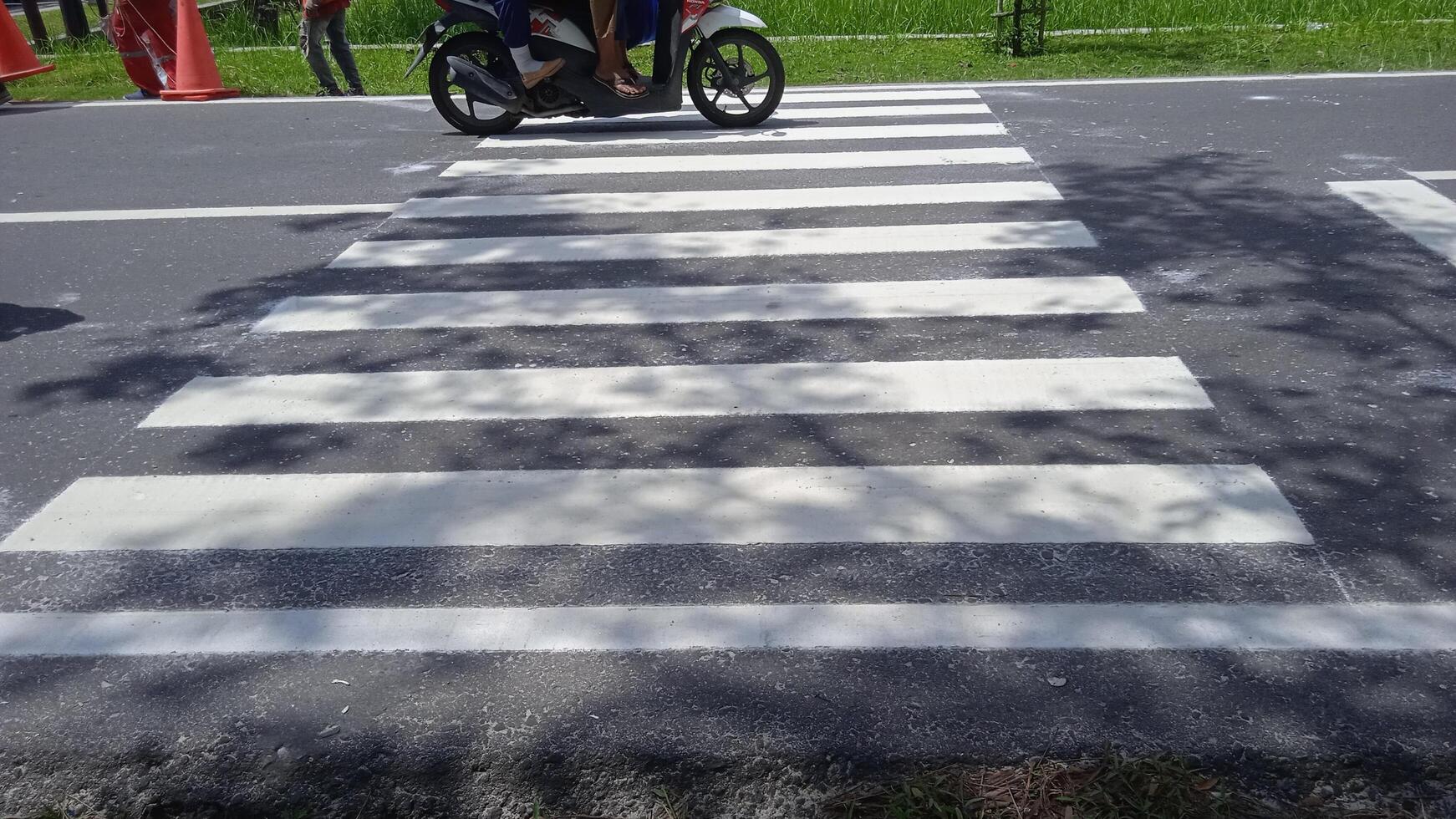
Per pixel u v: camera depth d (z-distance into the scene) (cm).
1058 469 403
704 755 283
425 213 742
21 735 296
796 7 1562
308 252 673
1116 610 327
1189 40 1352
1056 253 625
